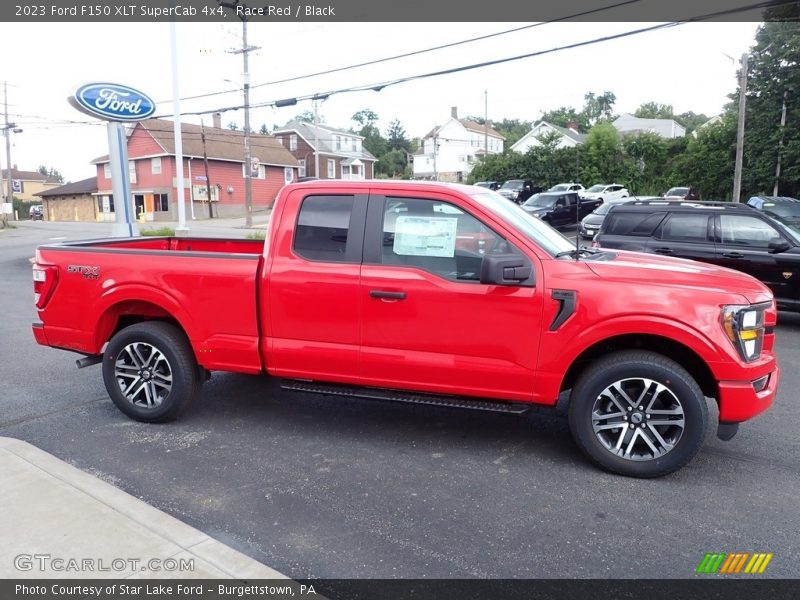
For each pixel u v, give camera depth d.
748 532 3.49
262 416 5.37
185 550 3.15
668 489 4.00
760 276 9.00
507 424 5.18
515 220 4.51
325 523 3.58
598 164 45.41
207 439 4.85
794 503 3.83
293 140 59.91
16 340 8.42
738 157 29.25
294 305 4.65
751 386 3.96
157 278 4.97
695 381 4.05
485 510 3.73
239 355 4.85
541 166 46.22
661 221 9.75
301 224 4.70
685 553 3.28
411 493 3.95
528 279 4.17
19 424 5.17
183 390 5.03
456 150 74.31
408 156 94.00
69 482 3.87
